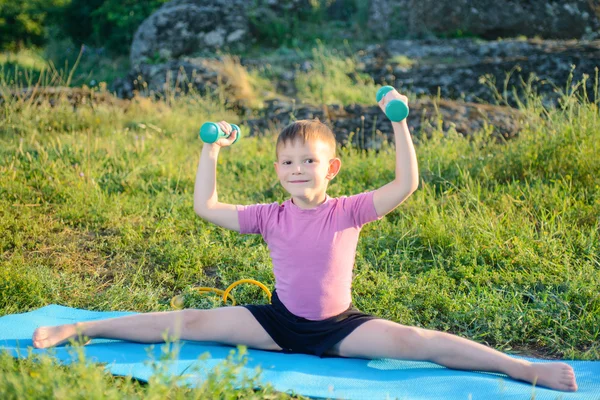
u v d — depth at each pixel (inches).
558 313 166.9
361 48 514.6
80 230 227.6
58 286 183.6
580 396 121.2
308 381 123.4
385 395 119.0
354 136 341.4
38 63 606.5
